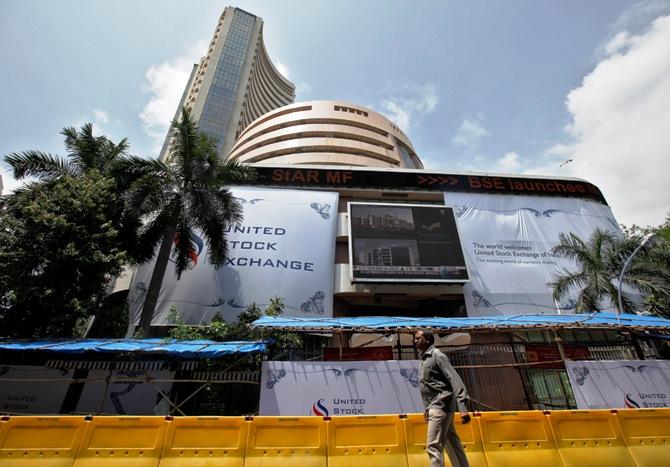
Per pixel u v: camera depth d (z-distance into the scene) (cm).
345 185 2638
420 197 2723
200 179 1694
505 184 2758
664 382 934
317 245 2205
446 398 429
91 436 528
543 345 1143
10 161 1543
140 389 1162
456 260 2169
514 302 2167
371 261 2120
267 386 858
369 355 1074
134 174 1691
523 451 561
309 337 1775
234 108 7369
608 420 610
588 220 2638
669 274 1797
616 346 1270
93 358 1085
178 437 537
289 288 2008
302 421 566
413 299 2319
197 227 1689
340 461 534
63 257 1290
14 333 1229
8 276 1224
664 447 590
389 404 859
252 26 9088
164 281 1945
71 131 1755
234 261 2058
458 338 1285
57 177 1606
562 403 1159
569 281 1939
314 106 4522
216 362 1142
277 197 2389
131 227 1641
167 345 1006
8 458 500
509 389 1184
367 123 4438
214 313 1870
